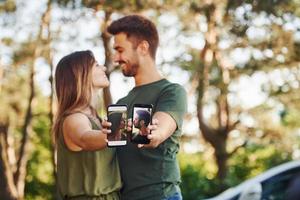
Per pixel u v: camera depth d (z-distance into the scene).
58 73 4.51
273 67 21.44
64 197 4.48
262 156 28.69
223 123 24.62
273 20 19.38
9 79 25.80
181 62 21.83
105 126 4.15
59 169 4.50
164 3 20.72
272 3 18.84
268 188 6.92
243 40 21.05
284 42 20.67
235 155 28.62
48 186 33.22
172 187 4.55
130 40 4.69
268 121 26.72
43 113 29.34
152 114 4.54
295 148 27.77
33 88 23.45
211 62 22.11
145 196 4.50
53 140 4.55
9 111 25.80
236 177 27.33
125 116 4.16
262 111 25.88
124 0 19.39
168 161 4.53
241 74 21.97
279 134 27.17
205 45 22.22
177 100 4.57
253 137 26.62
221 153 24.52
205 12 21.00
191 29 22.19
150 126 4.16
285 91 23.20
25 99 26.16
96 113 4.55
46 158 33.47
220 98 23.38
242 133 26.20
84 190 4.40
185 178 23.52
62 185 4.48
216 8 21.11
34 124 33.06
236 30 19.98
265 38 20.73
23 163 23.17
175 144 4.56
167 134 4.41
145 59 4.70
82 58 4.50
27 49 23.38
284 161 27.86
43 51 22.91
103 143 4.19
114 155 4.53
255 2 18.95
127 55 4.69
